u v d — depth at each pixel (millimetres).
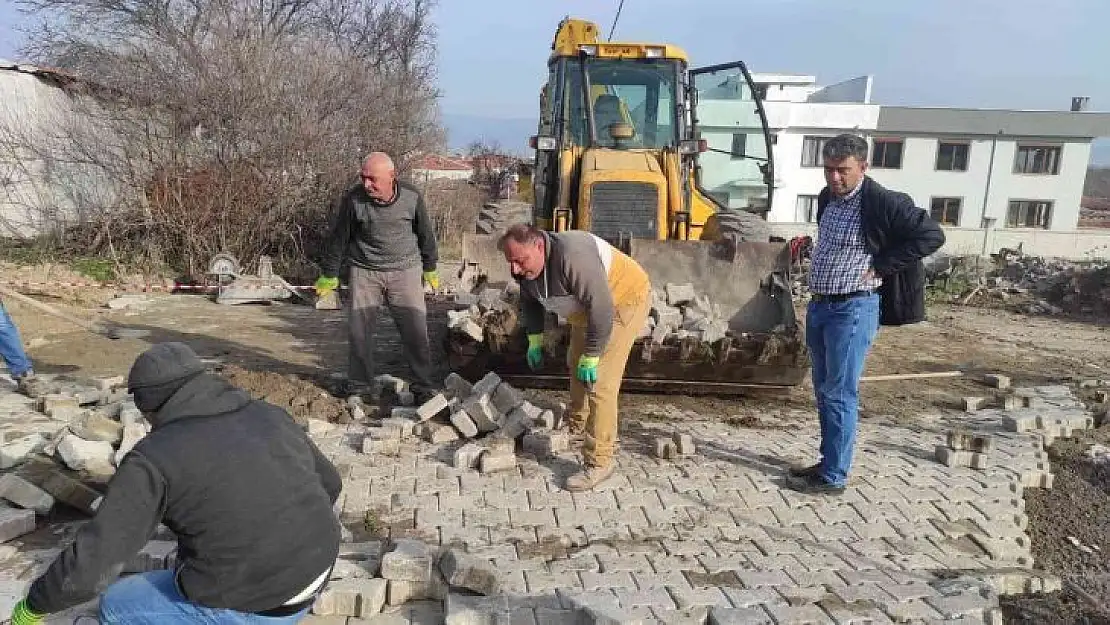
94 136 12109
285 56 13133
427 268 6234
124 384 6375
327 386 6633
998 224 32094
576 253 4207
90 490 4242
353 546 3838
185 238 12156
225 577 2346
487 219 8531
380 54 22812
